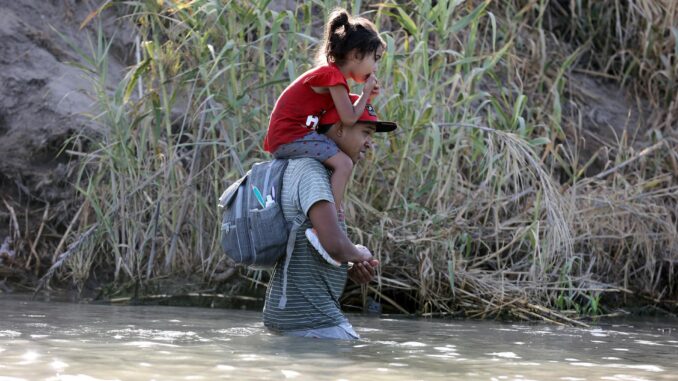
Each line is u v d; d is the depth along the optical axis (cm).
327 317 1444
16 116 2525
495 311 2061
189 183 2138
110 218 2194
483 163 2367
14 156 2461
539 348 1427
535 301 2117
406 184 2208
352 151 1512
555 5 3456
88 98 2572
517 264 2194
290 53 2195
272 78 2152
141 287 2116
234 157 2030
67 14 2850
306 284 1444
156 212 2139
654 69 3125
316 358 1179
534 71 3005
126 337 1348
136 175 2242
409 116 2198
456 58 2472
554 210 2198
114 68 2766
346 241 1403
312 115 1477
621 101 3200
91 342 1271
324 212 1396
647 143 2864
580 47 3164
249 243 1444
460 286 2106
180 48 2306
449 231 2109
